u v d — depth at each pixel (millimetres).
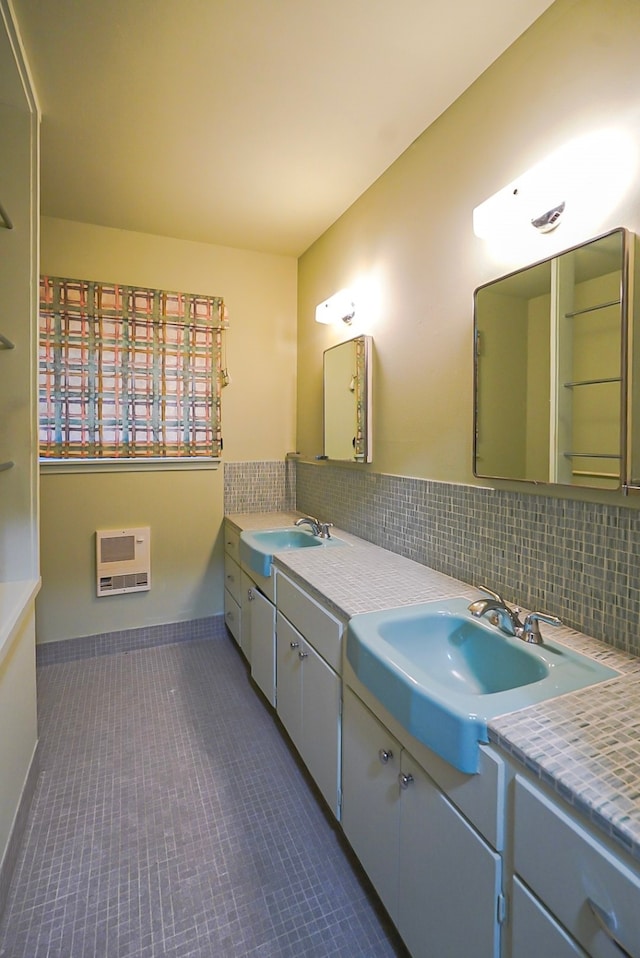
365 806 1257
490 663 1222
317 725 1560
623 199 1091
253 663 2307
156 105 1674
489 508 1511
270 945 1186
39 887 1327
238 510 3094
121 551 2785
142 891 1322
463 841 874
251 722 2133
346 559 1932
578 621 1218
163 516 2893
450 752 860
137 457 2779
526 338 1346
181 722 2127
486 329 1489
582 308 1183
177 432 2869
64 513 2656
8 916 1243
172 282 2836
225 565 3004
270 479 3168
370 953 1169
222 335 2971
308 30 1355
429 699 911
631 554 1085
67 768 1813
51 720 2125
